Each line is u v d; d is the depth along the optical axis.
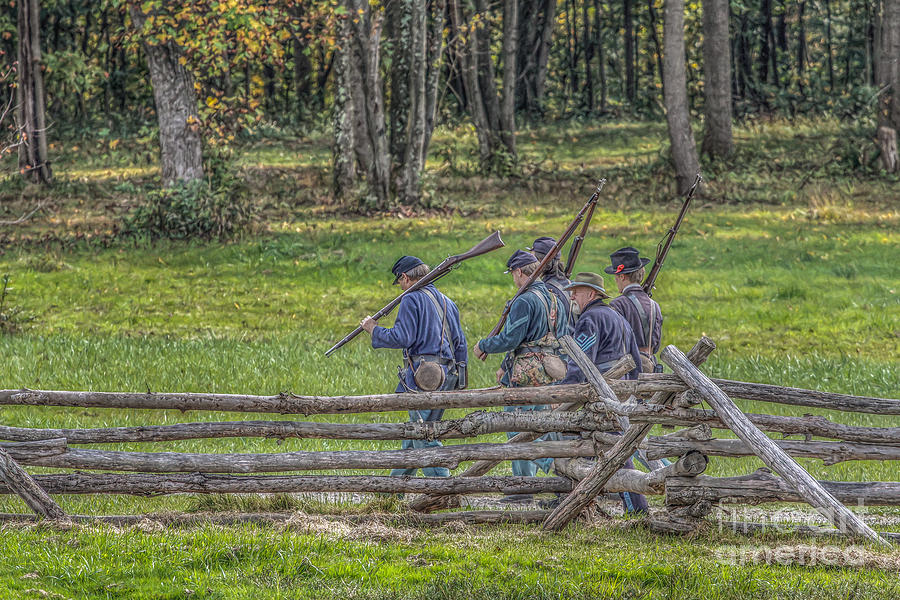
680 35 76.00
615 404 16.72
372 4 69.56
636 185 78.19
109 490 17.78
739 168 82.69
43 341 37.09
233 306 45.66
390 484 18.19
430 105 72.31
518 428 17.70
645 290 22.56
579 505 17.52
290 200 70.88
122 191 72.56
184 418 27.94
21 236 59.19
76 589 14.20
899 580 14.97
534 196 74.81
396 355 35.94
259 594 14.12
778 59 132.38
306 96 121.00
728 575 14.95
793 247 58.97
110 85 114.25
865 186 76.50
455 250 56.88
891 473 23.02
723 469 23.73
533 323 19.86
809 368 34.44
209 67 60.78
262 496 19.28
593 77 143.00
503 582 14.83
